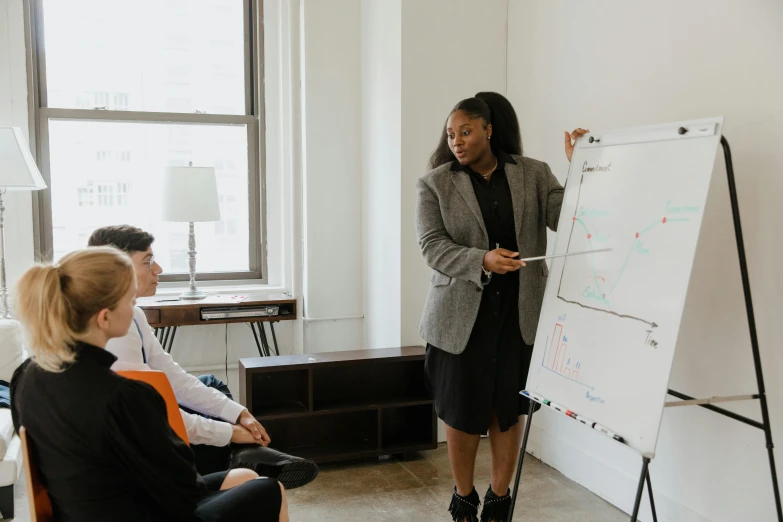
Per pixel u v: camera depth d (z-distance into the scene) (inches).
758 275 82.0
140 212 163.8
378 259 154.9
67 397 51.0
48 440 51.4
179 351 162.6
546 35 126.8
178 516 54.5
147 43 161.8
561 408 75.9
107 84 159.9
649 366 66.6
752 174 82.7
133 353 74.4
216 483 67.4
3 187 131.3
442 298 88.3
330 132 163.8
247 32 168.1
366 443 134.2
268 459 71.1
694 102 91.6
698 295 91.5
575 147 84.6
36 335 50.6
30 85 152.2
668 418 97.5
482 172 89.4
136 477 52.0
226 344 165.2
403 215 138.7
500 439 92.1
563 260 81.6
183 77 165.0
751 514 84.3
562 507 109.1
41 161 155.2
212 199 149.5
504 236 87.2
